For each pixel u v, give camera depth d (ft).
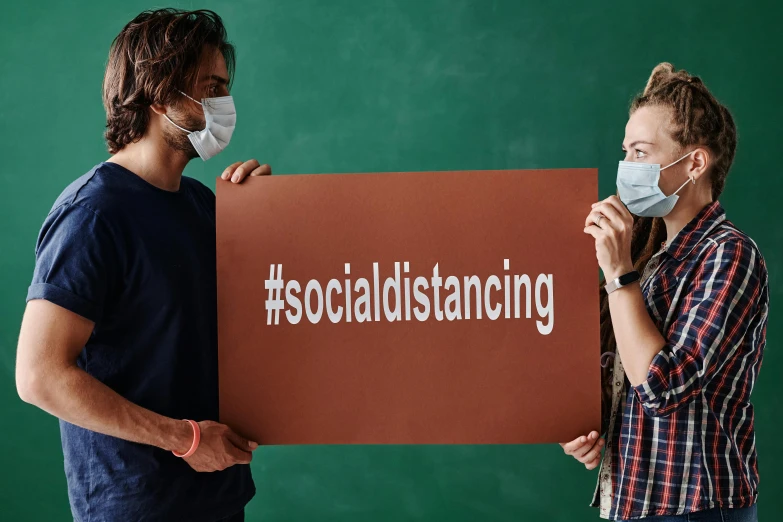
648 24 7.34
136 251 4.36
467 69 7.55
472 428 4.59
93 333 4.38
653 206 4.61
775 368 7.43
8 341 8.06
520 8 7.46
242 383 4.65
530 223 4.55
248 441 4.66
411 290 4.59
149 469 4.40
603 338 5.07
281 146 7.79
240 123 7.81
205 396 4.74
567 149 7.47
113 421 4.11
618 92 7.39
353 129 7.70
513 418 4.57
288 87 7.75
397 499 7.93
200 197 5.08
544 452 7.75
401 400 4.60
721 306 4.14
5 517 8.12
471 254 4.57
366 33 7.65
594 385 4.53
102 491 4.37
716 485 4.22
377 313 4.61
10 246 8.05
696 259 4.38
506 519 7.82
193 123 4.52
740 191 7.35
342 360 4.62
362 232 4.60
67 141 7.96
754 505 4.42
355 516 7.97
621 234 4.30
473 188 4.56
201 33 4.53
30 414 8.07
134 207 4.42
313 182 4.61
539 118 7.50
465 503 7.86
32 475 8.09
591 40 7.40
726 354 4.14
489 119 7.56
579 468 7.70
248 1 7.75
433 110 7.62
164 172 4.66
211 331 4.80
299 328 4.63
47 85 7.96
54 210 4.33
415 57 7.61
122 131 4.51
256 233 4.64
